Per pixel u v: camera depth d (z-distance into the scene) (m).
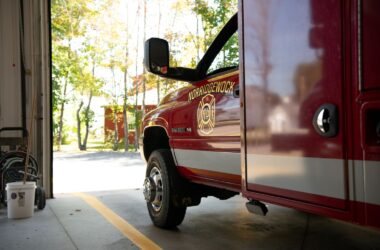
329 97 2.10
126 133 21.28
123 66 20.27
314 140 2.20
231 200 6.33
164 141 5.08
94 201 6.55
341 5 2.02
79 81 21.23
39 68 6.95
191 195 4.39
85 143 23.33
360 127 1.92
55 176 10.60
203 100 3.80
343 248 3.89
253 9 2.72
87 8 19.70
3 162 6.16
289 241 4.12
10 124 6.93
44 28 6.94
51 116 6.95
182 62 15.30
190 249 3.87
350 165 1.99
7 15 6.91
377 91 1.82
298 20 2.31
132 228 4.69
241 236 4.30
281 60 2.46
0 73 6.90
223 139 3.45
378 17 1.81
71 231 4.61
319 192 2.18
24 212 5.30
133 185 8.75
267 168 2.61
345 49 2.00
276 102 2.51
